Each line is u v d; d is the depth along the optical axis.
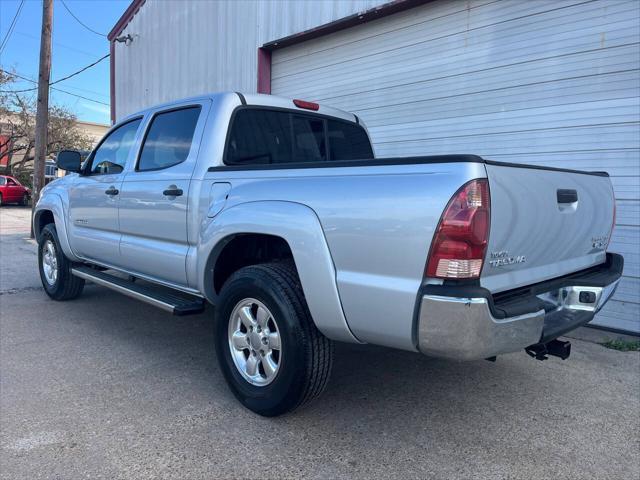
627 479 2.49
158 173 3.85
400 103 6.79
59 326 4.85
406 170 2.38
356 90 7.34
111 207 4.39
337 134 4.57
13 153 30.14
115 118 13.39
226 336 3.20
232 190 3.19
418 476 2.47
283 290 2.81
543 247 2.74
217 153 3.50
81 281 5.63
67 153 4.81
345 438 2.81
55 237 5.48
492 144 5.90
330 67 7.70
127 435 2.80
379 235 2.40
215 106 3.61
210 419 3.00
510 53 5.67
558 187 2.81
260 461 2.57
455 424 3.01
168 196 3.69
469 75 6.05
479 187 2.20
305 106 4.23
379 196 2.42
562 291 3.08
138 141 4.27
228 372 3.17
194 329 4.84
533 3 5.46
